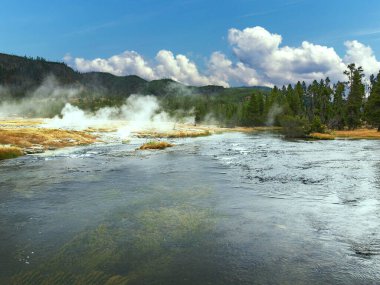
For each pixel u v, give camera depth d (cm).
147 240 1525
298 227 1684
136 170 3503
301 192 2428
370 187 2578
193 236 1571
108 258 1344
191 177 3064
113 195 2380
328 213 1914
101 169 3597
